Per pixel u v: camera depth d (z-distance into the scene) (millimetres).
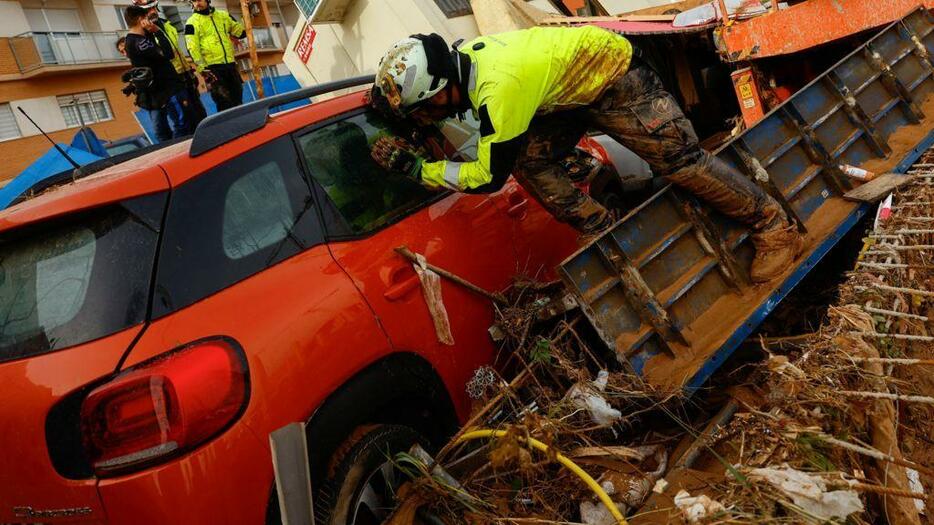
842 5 4500
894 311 2770
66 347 1979
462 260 2838
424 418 2662
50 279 2115
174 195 2180
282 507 1828
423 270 2615
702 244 3080
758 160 3361
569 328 2818
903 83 4402
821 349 2572
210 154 2324
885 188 3502
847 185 3697
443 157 3082
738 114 6312
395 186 2854
